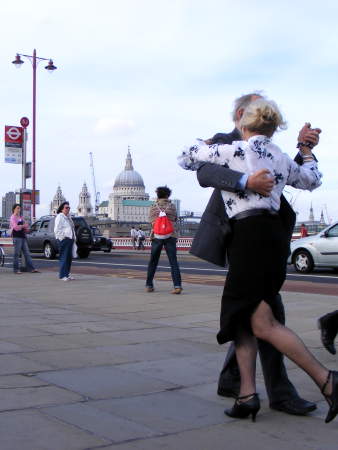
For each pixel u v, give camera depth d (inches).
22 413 136.6
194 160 141.0
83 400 149.1
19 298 372.5
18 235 580.7
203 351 215.0
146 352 210.7
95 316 299.0
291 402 142.6
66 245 501.4
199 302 359.6
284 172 138.4
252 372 137.7
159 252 408.8
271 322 132.7
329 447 121.5
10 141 679.1
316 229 1441.9
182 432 128.6
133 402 149.5
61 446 117.1
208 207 141.9
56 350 208.2
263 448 120.3
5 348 208.1
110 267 720.3
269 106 136.3
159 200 410.3
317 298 377.4
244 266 131.6
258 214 133.3
